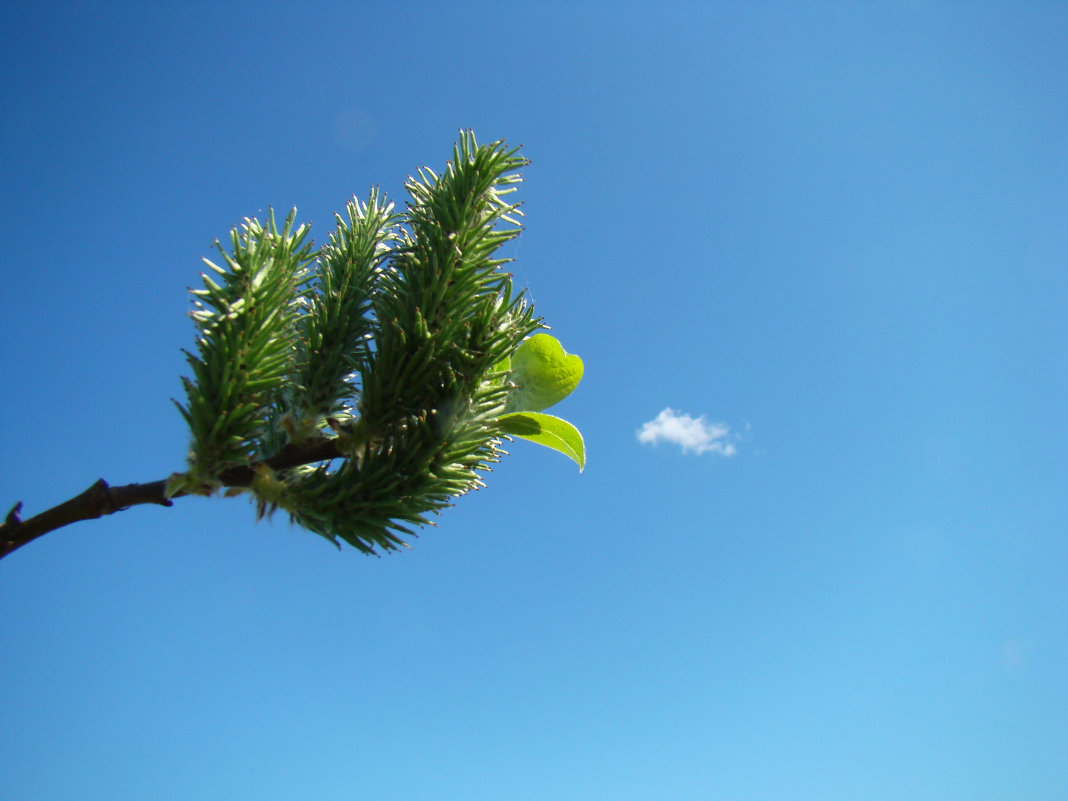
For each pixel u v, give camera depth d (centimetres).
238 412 14
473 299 16
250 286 15
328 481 15
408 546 15
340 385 16
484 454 16
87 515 14
